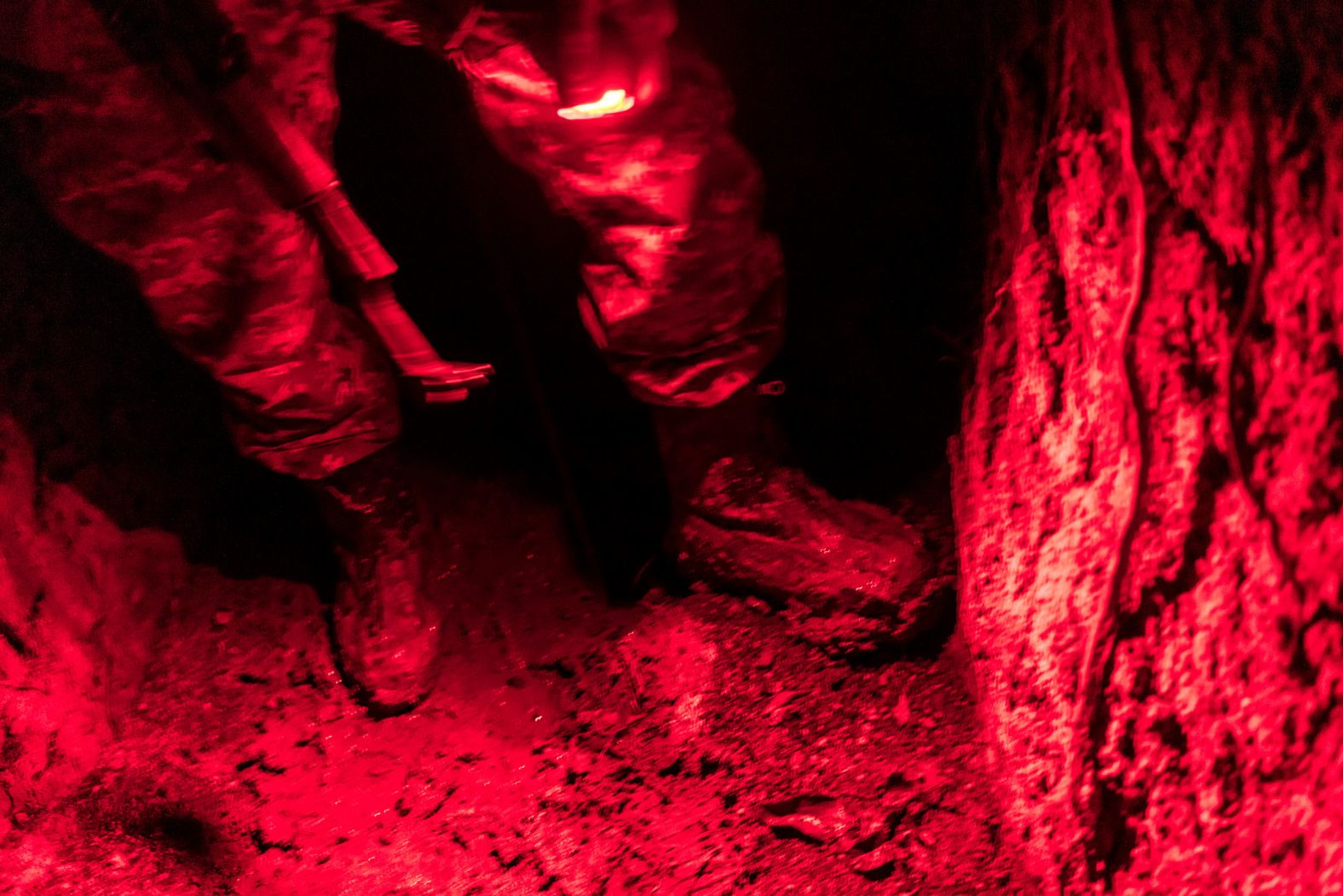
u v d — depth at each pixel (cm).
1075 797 164
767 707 234
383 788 241
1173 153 142
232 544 295
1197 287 139
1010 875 191
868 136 289
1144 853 150
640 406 304
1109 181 159
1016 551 194
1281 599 124
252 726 258
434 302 328
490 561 279
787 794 217
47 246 274
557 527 283
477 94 193
